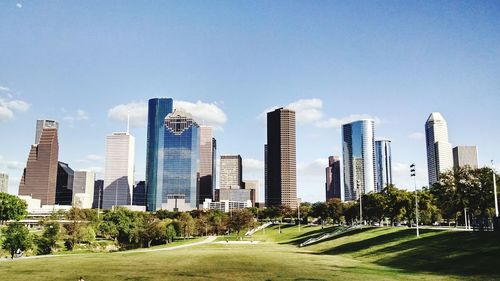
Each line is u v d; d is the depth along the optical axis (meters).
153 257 104.12
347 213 197.75
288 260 93.81
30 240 131.62
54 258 106.00
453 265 72.19
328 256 104.19
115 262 92.19
